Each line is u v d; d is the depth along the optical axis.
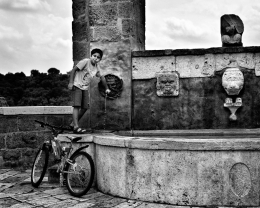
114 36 6.63
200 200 4.63
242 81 6.32
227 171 4.59
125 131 6.52
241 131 6.27
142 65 6.64
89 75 6.13
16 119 7.70
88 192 5.40
